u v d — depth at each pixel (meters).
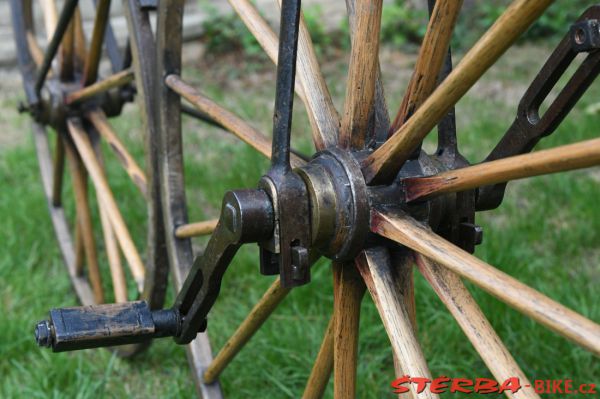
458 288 1.33
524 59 5.10
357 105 1.39
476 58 1.14
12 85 4.76
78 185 2.62
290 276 1.32
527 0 1.05
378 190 1.33
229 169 3.55
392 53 5.33
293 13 1.31
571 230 2.97
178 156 1.97
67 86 2.56
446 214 1.39
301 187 1.32
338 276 1.44
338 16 5.57
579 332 1.03
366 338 2.38
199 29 5.23
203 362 1.95
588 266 2.80
